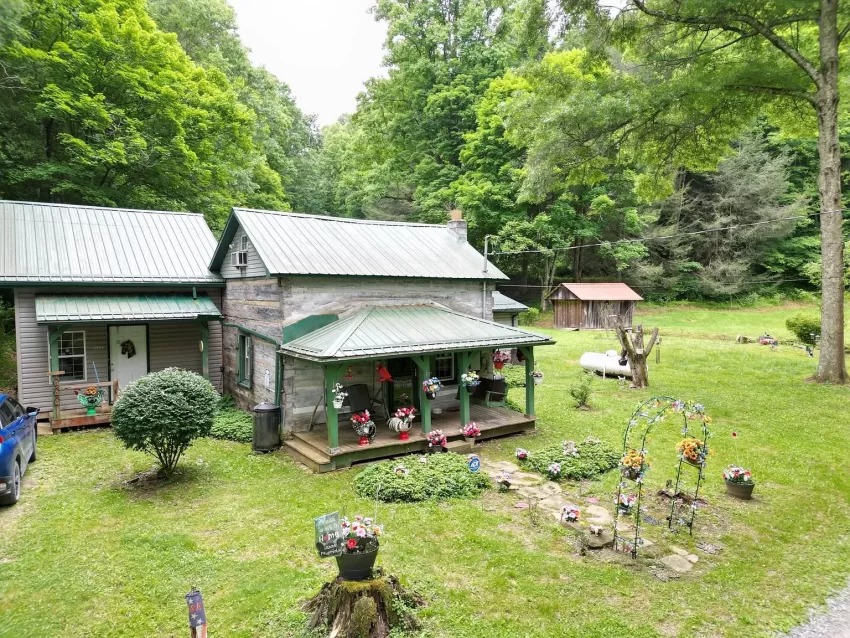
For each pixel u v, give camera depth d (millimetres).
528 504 7781
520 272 37781
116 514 7422
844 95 16469
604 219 33500
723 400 13914
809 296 35875
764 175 34469
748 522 7211
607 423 12328
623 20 14727
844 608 5289
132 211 15953
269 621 4918
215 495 8164
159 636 4777
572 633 4801
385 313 11664
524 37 15242
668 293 37375
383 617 4668
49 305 12188
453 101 32594
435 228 16016
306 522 7168
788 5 13461
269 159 36344
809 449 10172
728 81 14492
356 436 10469
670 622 5000
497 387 13164
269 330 11609
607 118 15570
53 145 20016
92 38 17859
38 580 5680
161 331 14539
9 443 7703
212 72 23547
